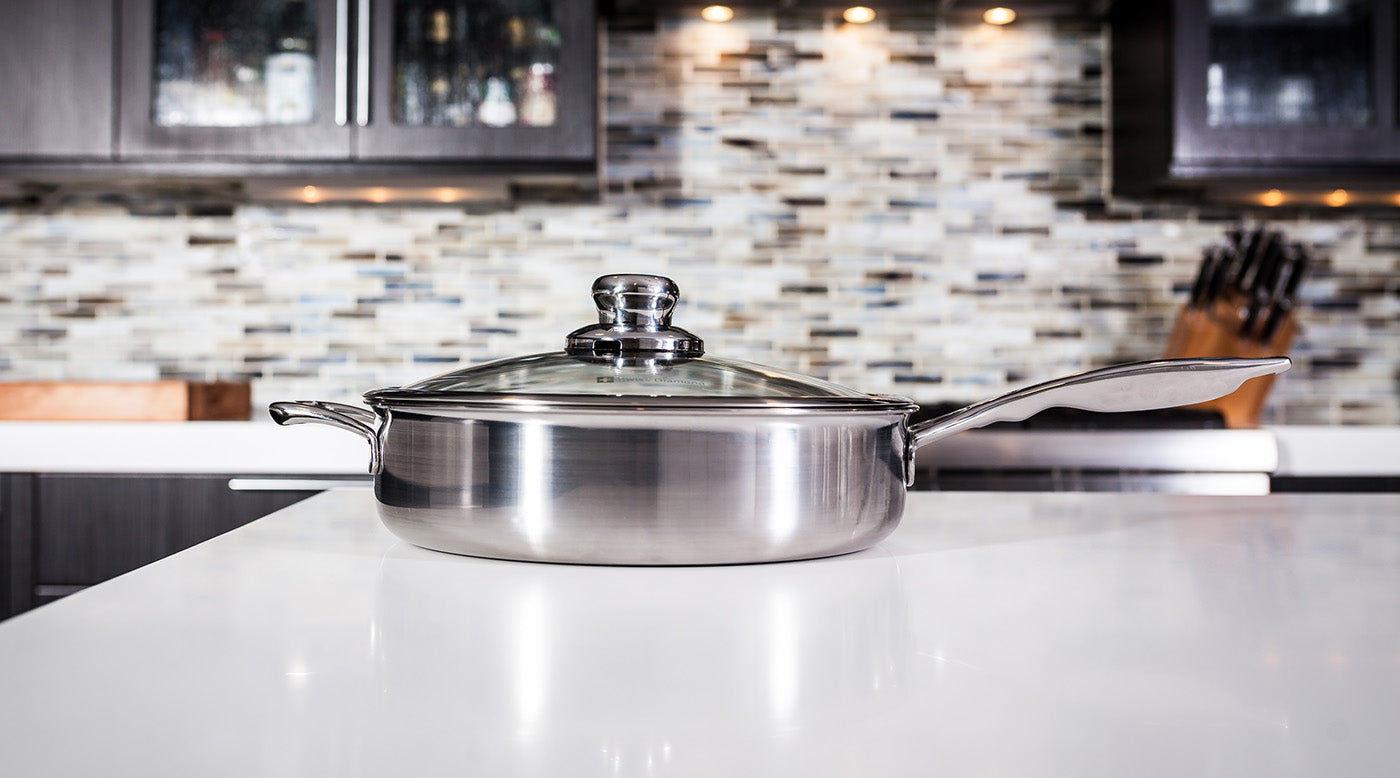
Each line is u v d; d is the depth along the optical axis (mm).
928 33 2141
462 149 1825
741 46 2133
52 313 2109
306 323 2123
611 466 466
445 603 395
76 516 1566
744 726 242
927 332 2145
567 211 2129
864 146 2141
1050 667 299
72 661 298
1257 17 1865
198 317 2115
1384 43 1854
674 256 2133
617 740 231
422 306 2125
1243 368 485
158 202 2113
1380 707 258
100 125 1815
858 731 239
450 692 269
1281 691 273
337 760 216
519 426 473
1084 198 2145
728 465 469
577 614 375
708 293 2135
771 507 474
